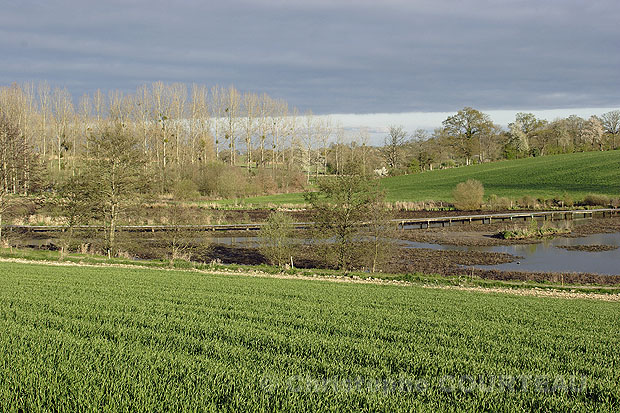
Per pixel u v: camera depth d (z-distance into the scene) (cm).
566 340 1354
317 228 3241
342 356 1110
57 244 3791
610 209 6238
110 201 3675
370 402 817
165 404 782
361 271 3148
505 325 1534
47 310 1534
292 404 802
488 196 7862
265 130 10656
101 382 860
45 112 8994
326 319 1534
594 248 4172
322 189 3175
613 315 1802
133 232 4884
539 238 4747
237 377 916
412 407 807
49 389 823
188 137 9762
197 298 1877
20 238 4391
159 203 6272
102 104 9394
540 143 13425
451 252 4078
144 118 9350
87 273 2572
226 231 5250
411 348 1208
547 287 2603
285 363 1039
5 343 1095
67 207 3609
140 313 1522
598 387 934
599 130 13025
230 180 7681
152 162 8450
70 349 1056
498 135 13838
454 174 11069
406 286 2494
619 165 9100
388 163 12769
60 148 9006
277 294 2056
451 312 1748
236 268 3061
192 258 3791
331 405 802
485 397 869
